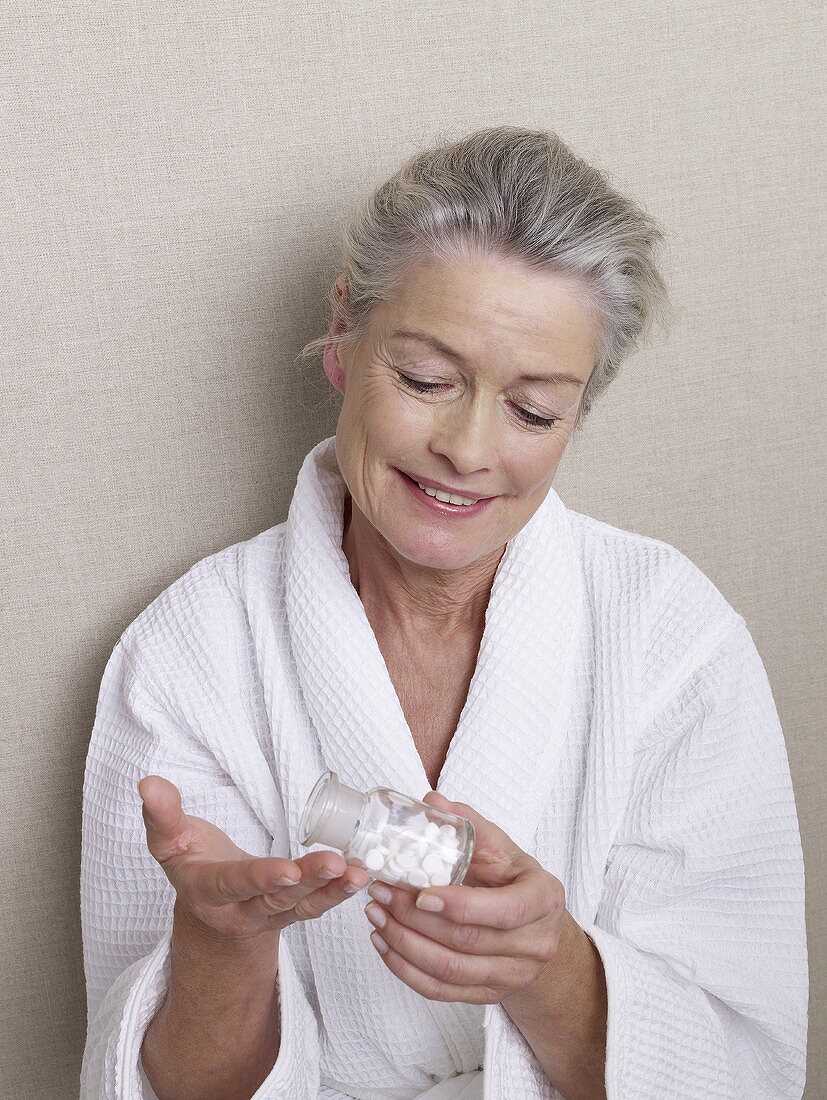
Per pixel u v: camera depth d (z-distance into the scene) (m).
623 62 1.23
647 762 1.04
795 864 1.07
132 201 1.11
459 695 1.05
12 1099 1.30
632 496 1.34
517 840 1.00
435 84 1.17
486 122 1.20
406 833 0.72
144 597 1.21
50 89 1.07
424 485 0.92
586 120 1.23
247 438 1.21
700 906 1.02
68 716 1.21
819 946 1.54
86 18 1.07
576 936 0.87
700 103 1.26
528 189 0.85
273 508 1.23
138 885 1.06
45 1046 1.30
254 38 1.11
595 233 0.86
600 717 1.03
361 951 1.01
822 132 1.32
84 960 1.18
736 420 1.36
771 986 1.02
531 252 0.85
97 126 1.09
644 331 0.98
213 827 0.77
